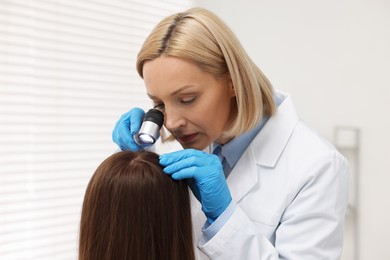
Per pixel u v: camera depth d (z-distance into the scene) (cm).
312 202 81
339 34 176
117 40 177
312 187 82
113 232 65
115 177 66
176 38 72
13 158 147
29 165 151
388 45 165
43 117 154
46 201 157
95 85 170
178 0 203
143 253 65
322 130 184
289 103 96
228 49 76
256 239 76
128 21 181
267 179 90
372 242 176
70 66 161
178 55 71
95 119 171
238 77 77
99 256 66
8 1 143
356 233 177
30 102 150
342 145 179
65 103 160
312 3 182
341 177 83
